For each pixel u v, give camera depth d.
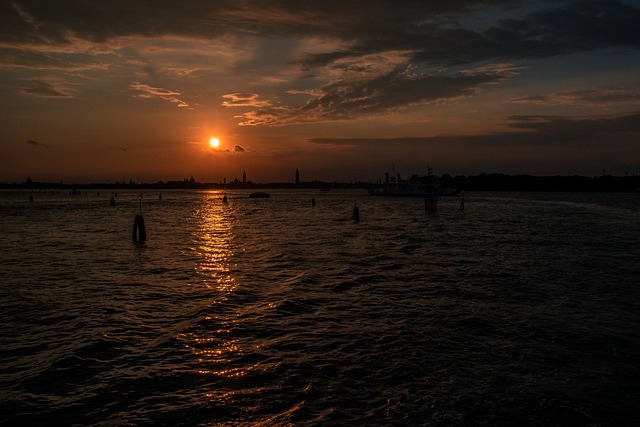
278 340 14.59
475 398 10.58
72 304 19.12
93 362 12.75
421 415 9.84
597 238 44.91
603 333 15.11
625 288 21.89
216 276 25.44
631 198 199.00
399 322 16.50
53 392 10.96
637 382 11.40
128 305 18.98
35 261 30.89
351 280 24.16
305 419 9.72
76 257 32.75
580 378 11.62
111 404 10.38
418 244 40.38
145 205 134.25
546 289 21.80
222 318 17.06
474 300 19.73
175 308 18.52
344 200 185.50
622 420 9.65
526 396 10.66
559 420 9.62
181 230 55.31
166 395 10.80
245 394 10.84
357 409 10.12
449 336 14.89
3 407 10.20
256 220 73.81
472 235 48.28
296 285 22.95
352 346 14.00
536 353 13.34
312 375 11.88
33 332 15.38
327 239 44.91
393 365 12.48
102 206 125.25
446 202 153.38
